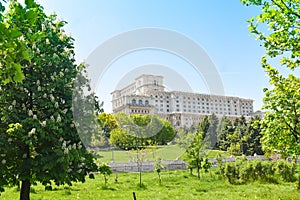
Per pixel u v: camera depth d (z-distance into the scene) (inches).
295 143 386.9
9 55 124.4
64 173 244.1
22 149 262.1
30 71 260.7
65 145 236.8
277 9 271.6
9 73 128.4
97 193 475.8
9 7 204.4
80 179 264.8
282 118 385.1
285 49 276.7
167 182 562.6
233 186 572.4
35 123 232.4
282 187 545.0
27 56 126.7
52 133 248.2
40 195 450.9
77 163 263.1
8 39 118.3
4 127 254.2
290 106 383.2
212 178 670.5
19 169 249.3
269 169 646.5
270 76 405.1
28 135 231.6
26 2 126.0
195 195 467.2
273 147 407.5
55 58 264.8
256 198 426.6
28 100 262.8
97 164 270.2
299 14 263.4
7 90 251.1
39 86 249.4
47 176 250.4
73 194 468.4
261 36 283.0
